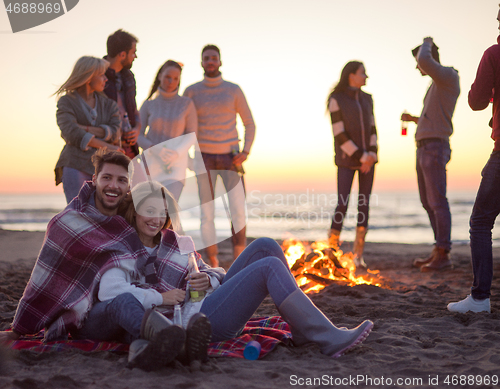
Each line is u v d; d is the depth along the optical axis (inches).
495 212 130.9
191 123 202.1
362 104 221.6
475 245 132.2
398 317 129.2
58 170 147.3
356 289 170.4
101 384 70.8
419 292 173.0
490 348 95.7
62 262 88.4
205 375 76.4
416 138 223.3
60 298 88.4
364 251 358.6
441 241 225.3
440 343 98.6
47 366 79.5
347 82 218.8
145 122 202.1
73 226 89.1
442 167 217.3
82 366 79.2
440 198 221.3
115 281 87.3
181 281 92.6
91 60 145.8
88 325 89.5
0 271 221.6
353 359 86.7
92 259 88.5
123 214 94.8
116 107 156.3
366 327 86.2
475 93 132.6
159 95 201.0
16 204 2038.6
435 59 215.0
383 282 196.7
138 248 91.5
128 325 81.7
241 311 89.6
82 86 148.2
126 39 167.6
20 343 90.7
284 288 88.3
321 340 88.0
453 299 158.2
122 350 87.8
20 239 415.2
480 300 130.7
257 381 75.6
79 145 142.3
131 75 175.2
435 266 226.5
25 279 198.4
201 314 78.9
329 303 150.5
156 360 74.9
